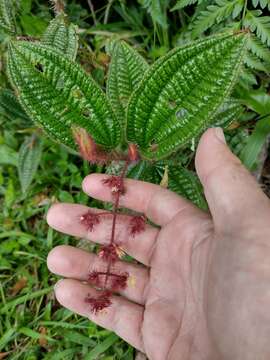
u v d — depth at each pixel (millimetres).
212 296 124
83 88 129
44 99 129
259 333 111
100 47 189
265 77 181
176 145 131
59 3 163
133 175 153
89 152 129
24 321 184
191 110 125
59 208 156
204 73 118
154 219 150
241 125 175
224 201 120
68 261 158
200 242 136
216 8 155
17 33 171
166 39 189
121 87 146
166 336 142
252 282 112
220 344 120
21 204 203
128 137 137
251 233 115
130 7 203
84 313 158
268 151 196
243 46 113
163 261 148
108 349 178
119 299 156
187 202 146
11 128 201
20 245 197
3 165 207
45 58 124
